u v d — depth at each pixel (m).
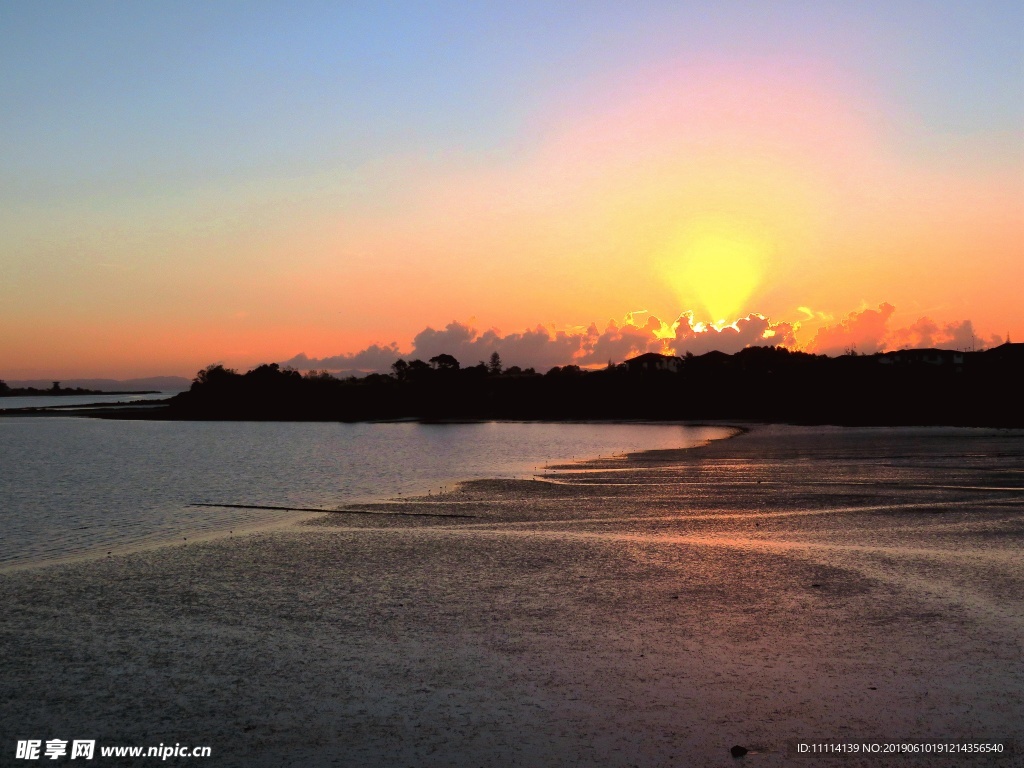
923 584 17.16
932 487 35.94
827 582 17.58
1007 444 65.81
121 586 18.67
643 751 9.65
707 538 23.78
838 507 30.16
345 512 32.41
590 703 11.06
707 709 10.77
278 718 10.80
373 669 12.56
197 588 18.33
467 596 17.06
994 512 27.92
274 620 15.46
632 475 46.34
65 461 69.62
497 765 9.39
